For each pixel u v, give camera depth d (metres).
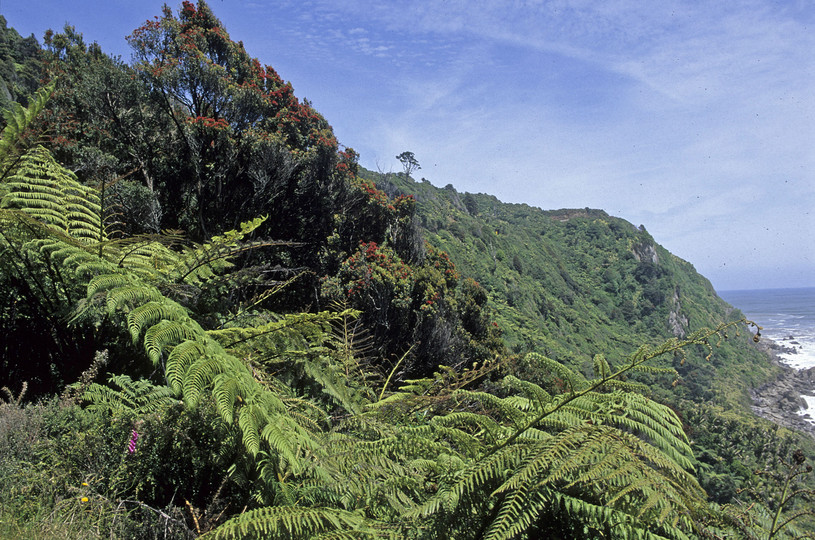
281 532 1.52
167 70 11.08
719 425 27.86
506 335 41.00
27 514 1.57
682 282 112.56
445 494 1.58
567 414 1.79
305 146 13.88
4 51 32.06
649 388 1.81
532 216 130.00
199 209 10.82
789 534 1.68
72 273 2.93
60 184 3.32
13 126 2.83
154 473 1.92
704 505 1.51
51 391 2.78
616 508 1.62
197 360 1.99
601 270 102.06
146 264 3.04
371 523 1.64
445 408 2.66
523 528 1.41
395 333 11.25
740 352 79.44
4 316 2.75
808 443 24.48
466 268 52.50
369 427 2.18
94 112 10.52
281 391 2.77
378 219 14.87
